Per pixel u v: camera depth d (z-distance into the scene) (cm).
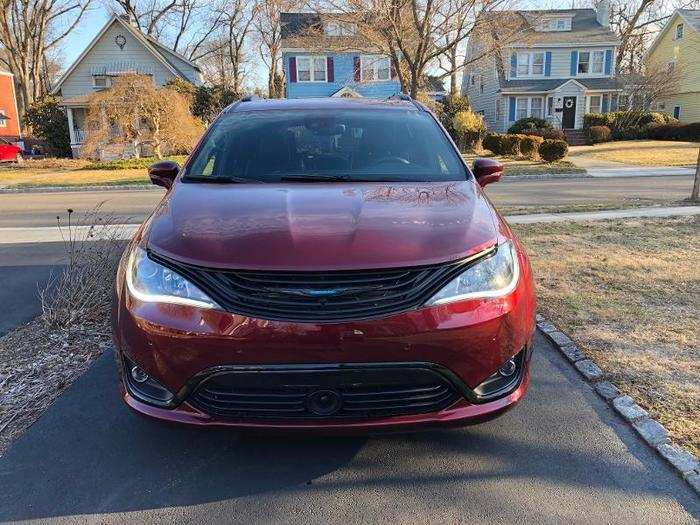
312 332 233
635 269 583
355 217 272
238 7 4675
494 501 249
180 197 311
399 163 367
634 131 3438
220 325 236
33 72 3888
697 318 444
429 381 244
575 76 3722
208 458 282
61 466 277
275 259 240
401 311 237
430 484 261
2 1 3594
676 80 3678
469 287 247
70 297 464
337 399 240
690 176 1656
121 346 257
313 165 364
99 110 2484
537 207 1039
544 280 550
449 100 3328
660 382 343
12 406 333
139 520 241
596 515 240
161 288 248
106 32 3234
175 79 3062
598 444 289
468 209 289
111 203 1329
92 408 329
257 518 241
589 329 426
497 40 2169
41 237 846
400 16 1997
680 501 247
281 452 286
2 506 249
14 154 2681
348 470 271
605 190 1365
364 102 442
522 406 326
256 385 239
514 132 3419
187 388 244
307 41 2448
